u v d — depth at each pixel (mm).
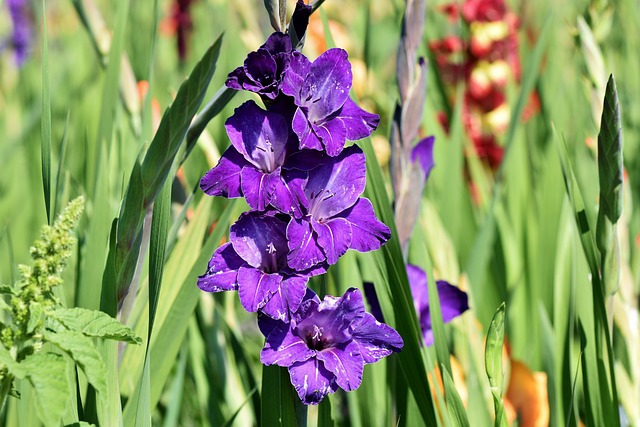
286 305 1897
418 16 2201
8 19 6074
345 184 1934
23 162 4094
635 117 4172
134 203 1972
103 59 2727
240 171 1902
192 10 5828
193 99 1949
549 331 2352
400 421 2246
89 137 3951
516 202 3607
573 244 2262
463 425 2098
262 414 1993
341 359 1926
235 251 1919
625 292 2332
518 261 3424
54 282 1866
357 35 4320
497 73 3969
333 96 1922
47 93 2082
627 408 2332
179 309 2193
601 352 2188
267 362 1911
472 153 3844
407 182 2211
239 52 4715
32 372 1824
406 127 2211
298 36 1940
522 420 2326
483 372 2420
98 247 2238
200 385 2506
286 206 1891
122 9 2482
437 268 2662
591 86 2465
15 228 3521
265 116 1908
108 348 1985
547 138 4062
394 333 1938
